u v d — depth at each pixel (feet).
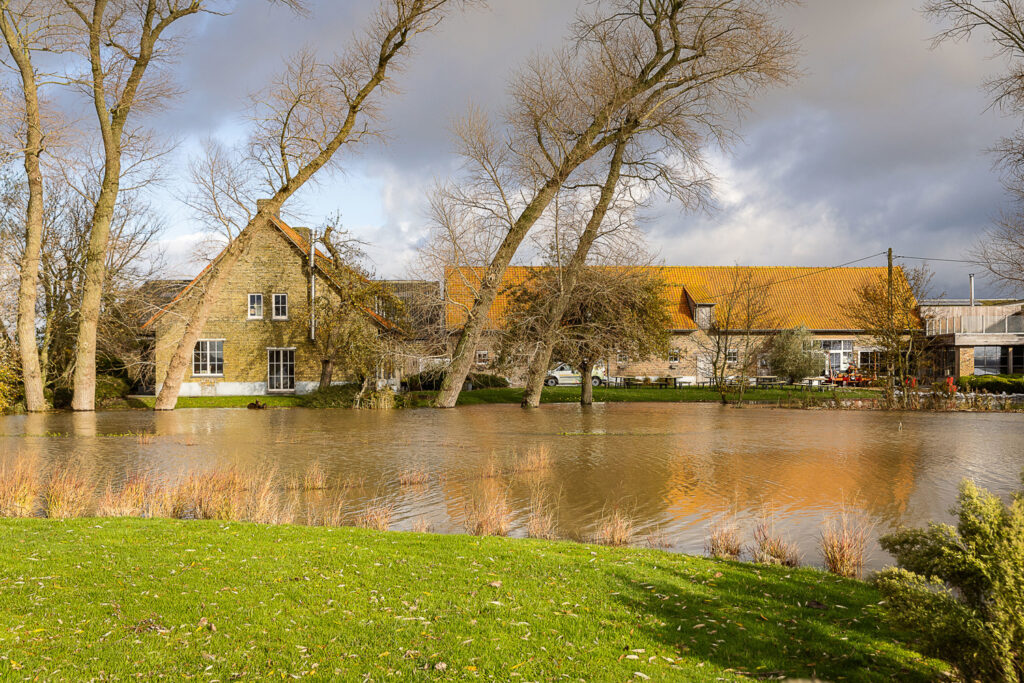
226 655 16.75
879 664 17.29
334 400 104.47
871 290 114.01
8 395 96.17
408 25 94.43
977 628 14.75
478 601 20.56
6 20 86.63
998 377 139.33
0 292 97.76
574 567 24.30
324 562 24.11
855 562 26.94
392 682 15.60
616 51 98.27
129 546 25.70
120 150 96.43
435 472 47.34
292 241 115.14
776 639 18.69
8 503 34.78
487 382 139.85
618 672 16.31
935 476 45.96
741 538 31.42
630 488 42.14
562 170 98.63
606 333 104.94
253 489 40.32
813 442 63.46
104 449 58.08
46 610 19.22
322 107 96.17
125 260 117.80
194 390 114.83
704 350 158.92
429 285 102.27
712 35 93.66
